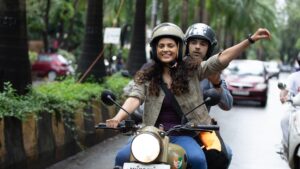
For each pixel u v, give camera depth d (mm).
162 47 4945
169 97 4945
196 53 6051
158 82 4973
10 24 8844
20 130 7805
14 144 7617
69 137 9609
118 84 13836
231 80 22859
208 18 37406
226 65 4887
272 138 13062
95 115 11219
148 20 36688
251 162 9984
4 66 8859
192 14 35625
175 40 4957
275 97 28891
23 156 7824
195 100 4969
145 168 4199
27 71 9016
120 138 12180
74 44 43625
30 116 8133
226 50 4859
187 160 4699
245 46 4762
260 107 22234
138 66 18859
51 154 8836
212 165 5098
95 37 13719
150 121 4977
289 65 101438
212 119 5355
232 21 44250
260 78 23016
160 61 5023
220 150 5055
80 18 42875
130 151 4352
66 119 9516
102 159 9633
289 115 8133
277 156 10625
